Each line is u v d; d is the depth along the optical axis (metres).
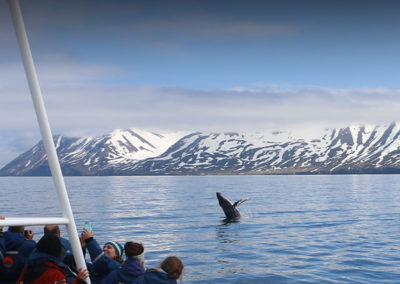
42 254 4.55
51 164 3.95
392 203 48.47
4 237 5.62
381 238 20.11
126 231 23.81
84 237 5.56
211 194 73.12
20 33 3.74
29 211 35.62
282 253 15.81
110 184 141.25
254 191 84.31
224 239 20.09
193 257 15.08
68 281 5.30
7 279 5.46
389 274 12.04
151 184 138.12
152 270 4.98
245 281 11.27
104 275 5.54
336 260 14.24
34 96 3.85
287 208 40.78
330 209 39.69
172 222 28.84
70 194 73.94
